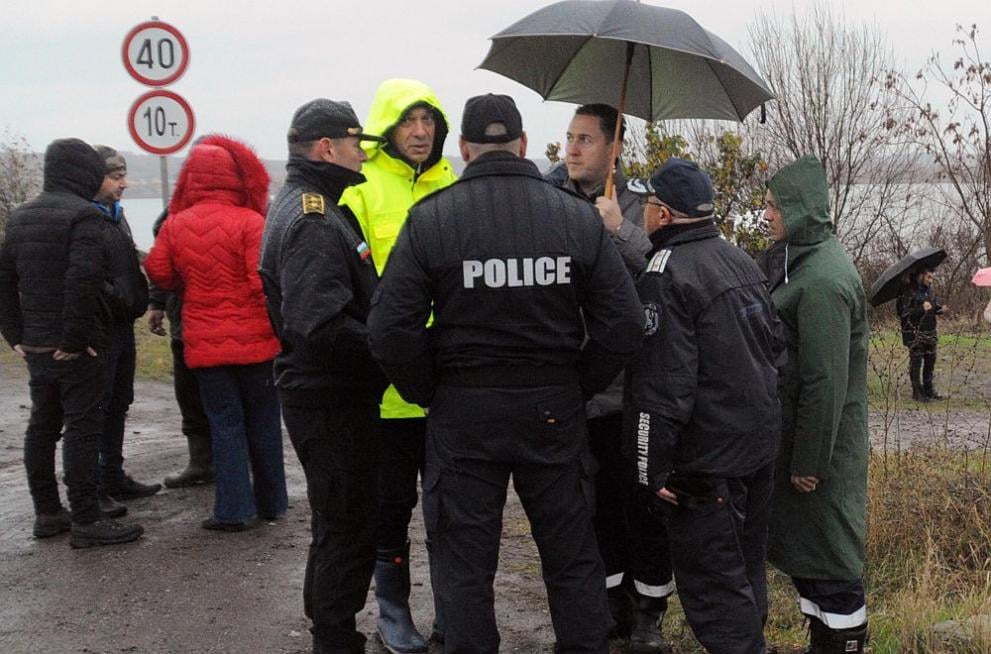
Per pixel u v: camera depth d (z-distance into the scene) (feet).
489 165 10.94
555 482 11.03
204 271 18.43
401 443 13.84
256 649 14.11
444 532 11.02
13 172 53.06
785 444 12.76
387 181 13.58
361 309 12.40
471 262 10.61
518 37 13.24
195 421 22.22
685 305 11.34
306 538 18.88
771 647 14.03
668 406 11.25
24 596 15.88
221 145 19.01
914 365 29.17
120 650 14.02
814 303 12.17
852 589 12.75
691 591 11.75
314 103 12.71
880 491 18.06
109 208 19.83
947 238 60.13
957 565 16.35
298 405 12.28
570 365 11.12
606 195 13.20
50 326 17.75
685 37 12.43
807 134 60.44
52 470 18.65
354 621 12.70
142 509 20.58
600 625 11.26
